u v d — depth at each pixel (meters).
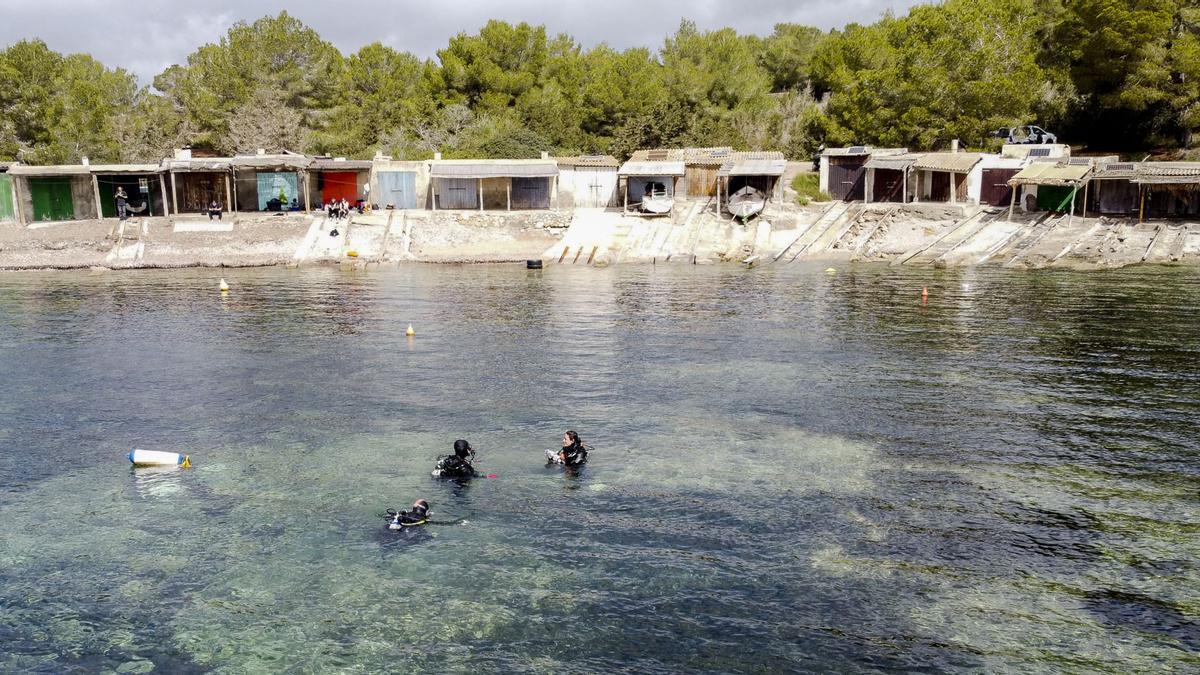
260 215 60.81
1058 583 14.41
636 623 13.42
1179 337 30.98
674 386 25.89
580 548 15.78
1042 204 57.22
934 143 69.81
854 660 12.47
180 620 13.66
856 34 78.12
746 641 12.94
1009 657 12.48
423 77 84.88
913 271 49.06
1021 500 17.55
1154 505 17.23
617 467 19.53
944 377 26.50
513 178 65.38
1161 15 60.19
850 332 33.00
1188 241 50.25
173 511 17.45
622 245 57.31
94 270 51.12
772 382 26.20
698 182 66.12
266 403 24.47
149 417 23.39
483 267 53.53
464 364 28.66
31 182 60.50
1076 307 37.00
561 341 32.09
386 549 15.80
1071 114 72.56
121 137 75.88
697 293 42.84
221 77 76.56
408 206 65.19
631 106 79.06
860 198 65.56
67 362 29.28
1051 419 22.42
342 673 12.31
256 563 15.35
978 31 68.69
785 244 56.91
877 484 18.44
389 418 23.06
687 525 16.64
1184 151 65.31
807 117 79.62
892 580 14.57
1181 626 13.16
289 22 78.50
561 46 92.00
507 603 14.01
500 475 19.11
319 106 80.19
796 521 16.75
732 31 86.44
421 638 13.10
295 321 36.22
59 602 14.18
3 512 17.48
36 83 68.50
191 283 47.19
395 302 40.91
